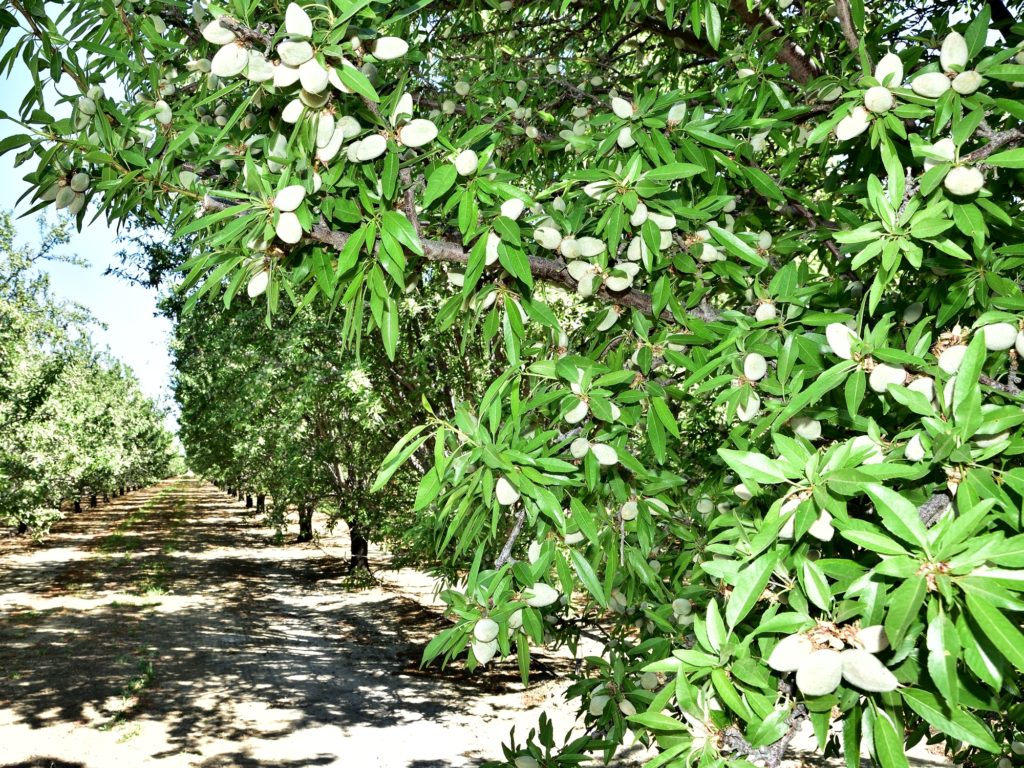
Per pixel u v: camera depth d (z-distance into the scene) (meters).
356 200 1.39
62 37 1.50
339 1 1.08
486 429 1.47
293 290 1.54
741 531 1.14
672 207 1.57
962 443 0.92
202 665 8.97
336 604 12.88
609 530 1.83
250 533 25.45
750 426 1.59
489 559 3.77
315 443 10.73
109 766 5.88
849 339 1.18
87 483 30.02
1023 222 1.35
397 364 7.82
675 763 1.07
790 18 2.23
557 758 2.02
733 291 1.96
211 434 16.88
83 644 9.84
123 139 1.53
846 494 0.91
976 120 1.13
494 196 1.41
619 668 2.16
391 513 9.20
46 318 16.47
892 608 0.76
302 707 7.45
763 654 1.10
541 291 3.53
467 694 7.85
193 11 1.82
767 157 2.62
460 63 2.94
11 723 6.81
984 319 1.14
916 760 4.84
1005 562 0.75
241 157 1.50
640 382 1.79
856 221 1.83
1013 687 0.78
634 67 3.27
